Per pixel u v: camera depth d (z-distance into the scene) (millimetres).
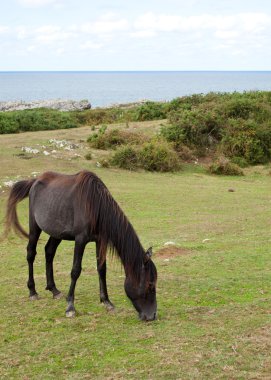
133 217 16625
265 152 28547
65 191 7879
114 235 7125
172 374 5641
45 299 8703
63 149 26797
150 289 7086
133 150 25328
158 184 22312
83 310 7969
